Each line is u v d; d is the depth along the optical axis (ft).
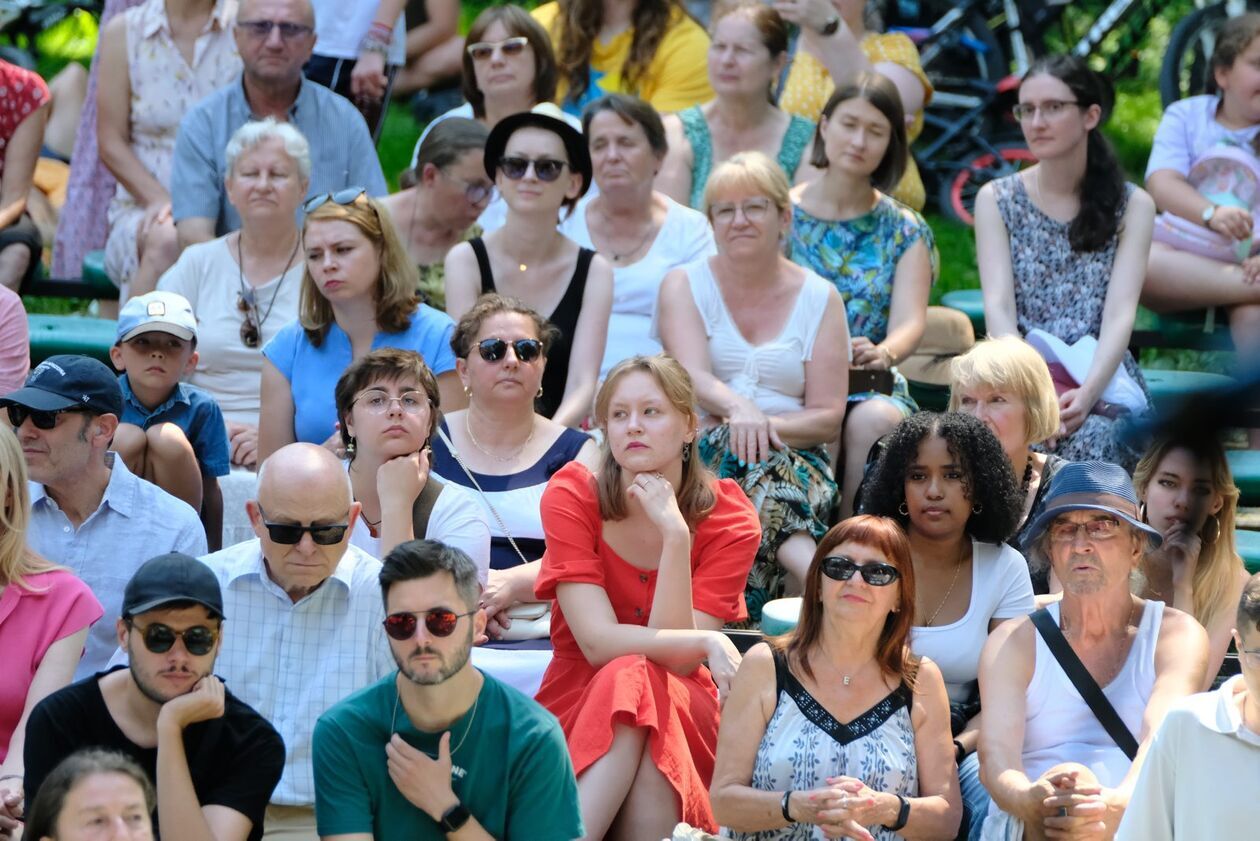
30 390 57.21
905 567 51.34
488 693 47.34
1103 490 53.78
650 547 57.26
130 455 64.80
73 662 53.52
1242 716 45.19
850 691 51.57
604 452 57.41
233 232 79.71
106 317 94.53
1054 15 121.29
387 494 58.65
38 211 98.58
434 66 114.52
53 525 58.70
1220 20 111.75
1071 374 77.05
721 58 87.56
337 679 53.01
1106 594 53.62
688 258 82.43
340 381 60.23
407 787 46.21
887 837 50.83
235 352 76.74
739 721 51.78
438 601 45.80
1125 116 123.54
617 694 52.37
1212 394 33.27
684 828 49.24
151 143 90.68
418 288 77.66
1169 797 46.14
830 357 73.26
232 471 72.95
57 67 121.49
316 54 97.71
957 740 55.26
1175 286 85.25
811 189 82.23
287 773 52.85
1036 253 80.53
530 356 64.90
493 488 65.00
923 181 116.06
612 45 97.60
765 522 68.90
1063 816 49.01
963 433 57.31
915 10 120.98
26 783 45.73
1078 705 53.26
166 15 89.76
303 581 52.90
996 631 54.70
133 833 40.60
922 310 80.59
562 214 84.23
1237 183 87.35
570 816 47.47
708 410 72.38
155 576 45.06
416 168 83.87
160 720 44.45
